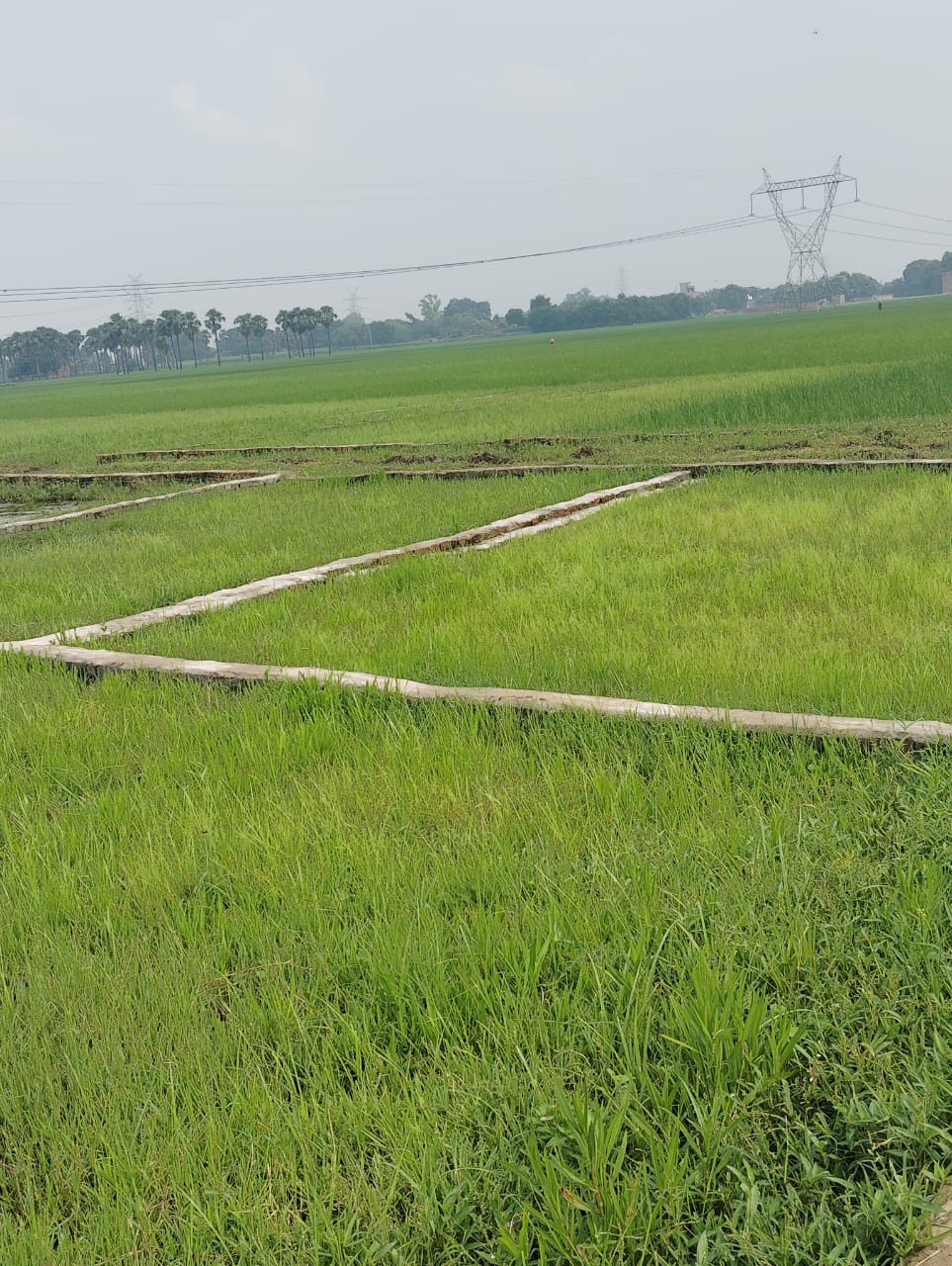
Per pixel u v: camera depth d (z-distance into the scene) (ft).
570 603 22.61
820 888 10.89
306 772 15.30
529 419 68.49
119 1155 7.93
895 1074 8.42
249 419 92.07
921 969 9.59
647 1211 7.20
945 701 15.28
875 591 21.39
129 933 11.29
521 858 12.01
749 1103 8.13
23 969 10.83
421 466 50.37
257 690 18.58
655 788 13.64
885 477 36.35
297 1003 9.70
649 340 263.08
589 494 37.22
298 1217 7.31
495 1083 8.34
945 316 241.55
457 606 23.18
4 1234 7.45
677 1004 9.01
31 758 16.57
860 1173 7.77
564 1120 7.90
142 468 59.00
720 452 46.73
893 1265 6.99
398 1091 8.54
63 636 22.89
